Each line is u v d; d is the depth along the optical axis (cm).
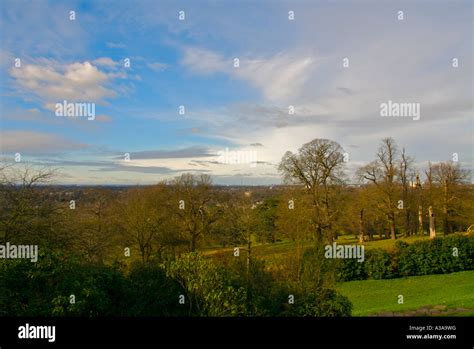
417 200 3691
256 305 1067
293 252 1245
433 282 2223
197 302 1051
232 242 2823
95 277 1033
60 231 1698
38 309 964
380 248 2548
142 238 2811
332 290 1196
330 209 2986
